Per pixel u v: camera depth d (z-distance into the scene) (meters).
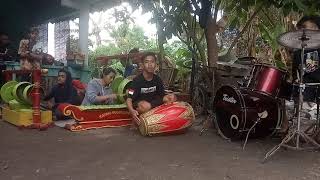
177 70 8.52
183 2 6.70
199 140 4.88
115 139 4.83
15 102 6.18
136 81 5.40
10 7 11.69
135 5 6.57
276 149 4.03
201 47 6.92
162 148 4.37
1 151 4.12
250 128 4.62
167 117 5.05
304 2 4.62
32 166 3.56
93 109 5.53
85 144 4.51
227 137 4.93
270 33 8.08
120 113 5.80
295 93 4.26
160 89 5.55
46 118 5.82
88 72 10.04
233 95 4.77
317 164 3.79
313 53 4.30
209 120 5.75
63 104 5.71
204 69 6.75
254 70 4.43
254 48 9.55
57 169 3.47
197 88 7.07
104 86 6.18
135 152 4.14
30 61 8.42
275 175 3.39
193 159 3.89
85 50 10.23
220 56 8.26
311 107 6.75
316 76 4.25
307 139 4.22
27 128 5.50
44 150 4.19
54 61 9.62
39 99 5.70
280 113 4.84
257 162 3.83
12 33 11.73
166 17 6.62
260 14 7.82
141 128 5.04
